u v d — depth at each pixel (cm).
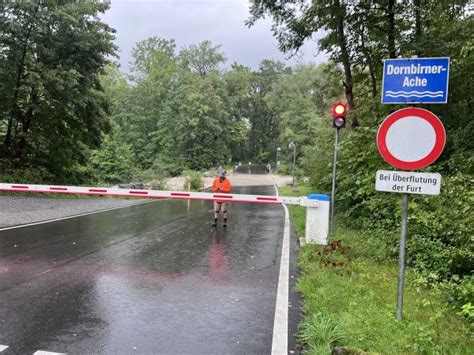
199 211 1664
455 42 955
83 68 2259
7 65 1961
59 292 566
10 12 1952
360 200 1189
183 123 6375
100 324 459
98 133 2506
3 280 613
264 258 804
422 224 739
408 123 462
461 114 1031
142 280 634
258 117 9888
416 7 1074
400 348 394
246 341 423
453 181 703
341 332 413
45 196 1930
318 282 606
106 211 1567
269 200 975
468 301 513
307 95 6762
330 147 1516
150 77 6962
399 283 471
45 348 397
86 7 2145
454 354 389
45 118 2316
